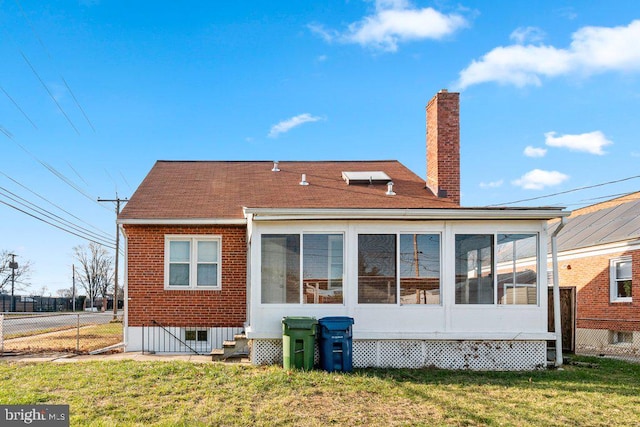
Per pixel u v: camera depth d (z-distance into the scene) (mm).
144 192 17438
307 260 12656
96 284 84562
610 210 23188
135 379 10188
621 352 17844
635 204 21797
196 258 15734
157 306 15492
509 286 12727
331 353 11602
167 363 11742
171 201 16656
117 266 37594
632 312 18047
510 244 12883
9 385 9625
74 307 68875
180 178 19094
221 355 13062
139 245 15594
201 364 11734
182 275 15688
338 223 12727
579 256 21266
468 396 9680
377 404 9031
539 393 10016
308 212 12414
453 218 12648
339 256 12711
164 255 15617
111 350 15055
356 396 9484
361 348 12531
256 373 11102
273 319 12469
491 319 12578
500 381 11039
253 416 8234
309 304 12523
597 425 8164
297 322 11664
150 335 15375
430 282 12680
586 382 11094
